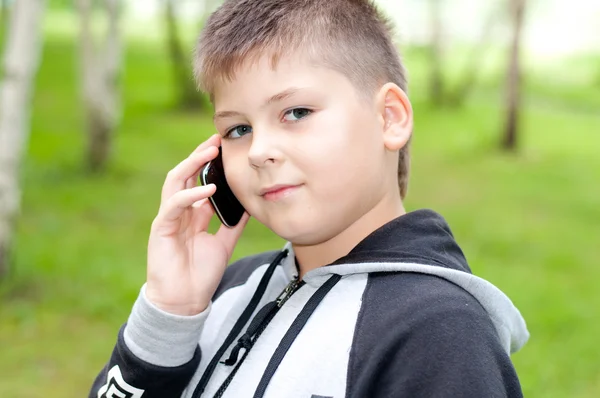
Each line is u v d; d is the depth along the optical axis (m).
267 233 7.07
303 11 1.25
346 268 1.23
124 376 1.33
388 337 1.09
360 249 1.25
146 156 10.78
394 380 1.07
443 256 1.23
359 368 1.11
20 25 4.92
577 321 5.02
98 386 1.50
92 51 9.53
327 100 1.20
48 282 5.36
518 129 13.07
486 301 1.20
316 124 1.19
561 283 6.04
